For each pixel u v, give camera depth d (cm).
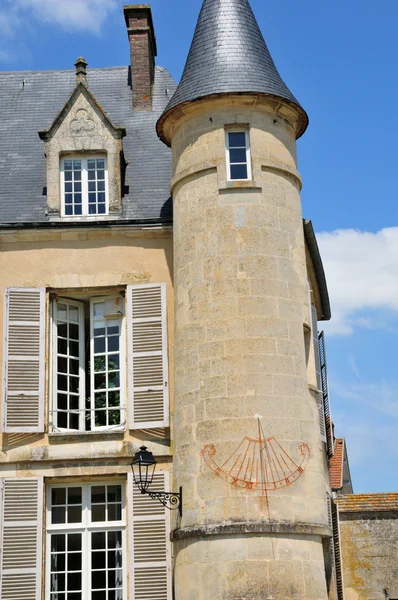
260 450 1514
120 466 1677
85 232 1803
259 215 1648
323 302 2241
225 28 1802
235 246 1627
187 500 1530
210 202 1662
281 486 1504
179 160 1739
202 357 1584
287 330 1603
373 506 2800
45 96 2156
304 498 1518
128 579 1612
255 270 1614
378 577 2742
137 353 1736
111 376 1772
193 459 1544
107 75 2203
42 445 1688
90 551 1662
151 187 1891
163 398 1702
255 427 1526
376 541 2775
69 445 1689
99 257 1800
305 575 1472
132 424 1692
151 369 1723
